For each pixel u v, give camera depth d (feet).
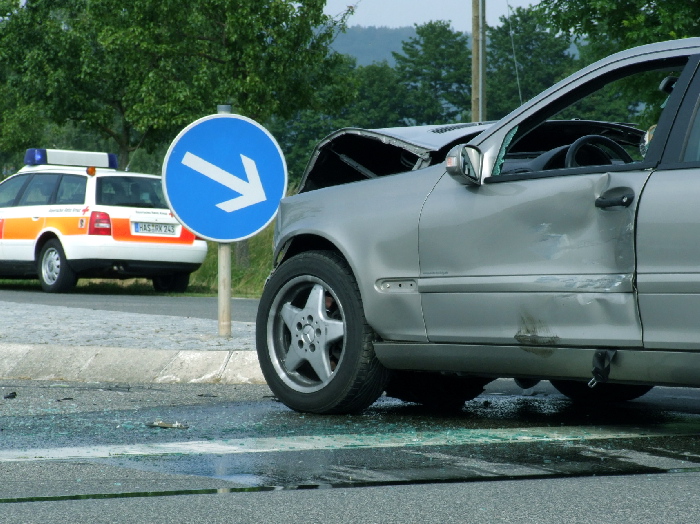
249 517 12.57
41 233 70.08
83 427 19.83
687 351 16.97
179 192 29.68
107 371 27.81
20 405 22.75
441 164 21.01
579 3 81.51
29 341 30.35
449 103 439.63
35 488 14.28
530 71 369.30
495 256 19.34
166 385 26.45
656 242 17.17
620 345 17.74
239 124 30.48
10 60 122.52
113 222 68.03
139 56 101.65
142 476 15.06
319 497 13.62
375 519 12.42
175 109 98.78
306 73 102.78
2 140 146.61
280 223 23.58
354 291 21.47
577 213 18.26
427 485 14.35
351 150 23.53
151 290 79.10
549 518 12.42
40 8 121.49
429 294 20.29
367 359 21.33
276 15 96.78
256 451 17.13
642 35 73.61
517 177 19.34
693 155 17.24
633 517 12.42
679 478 14.73
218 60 100.01
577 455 16.69
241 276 91.20
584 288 18.03
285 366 22.61
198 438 18.63
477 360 19.88
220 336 31.55
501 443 17.97
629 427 20.03
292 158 411.95
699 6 74.13
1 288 77.30
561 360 18.57
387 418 21.49
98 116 120.98
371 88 429.79
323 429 19.83
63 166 73.46
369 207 21.54
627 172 17.84
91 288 78.79
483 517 12.48
